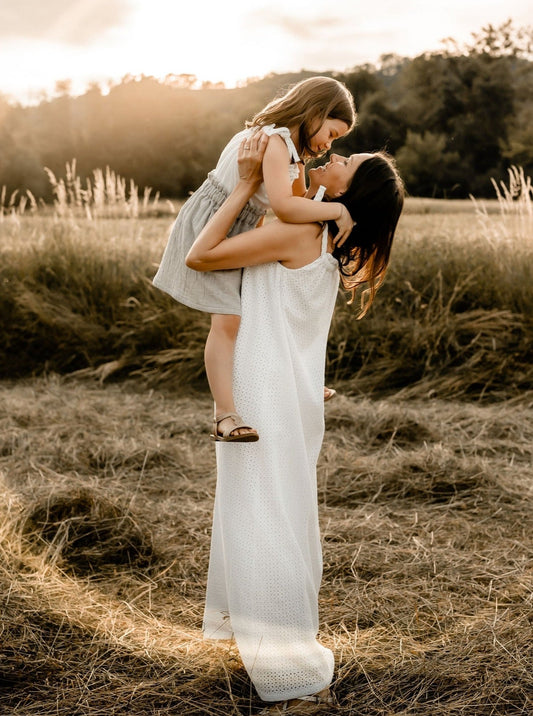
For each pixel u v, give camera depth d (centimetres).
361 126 3922
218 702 206
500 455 434
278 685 199
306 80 214
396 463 406
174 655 229
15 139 3158
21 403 527
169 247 219
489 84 3897
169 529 334
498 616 250
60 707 202
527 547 312
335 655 228
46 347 662
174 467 424
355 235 214
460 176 3553
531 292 611
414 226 877
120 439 459
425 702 205
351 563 296
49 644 230
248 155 200
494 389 562
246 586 198
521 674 213
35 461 412
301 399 209
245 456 201
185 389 596
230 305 208
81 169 3247
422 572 290
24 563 276
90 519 318
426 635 243
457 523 340
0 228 805
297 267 206
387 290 644
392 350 604
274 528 199
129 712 201
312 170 219
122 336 644
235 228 213
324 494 378
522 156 3581
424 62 4019
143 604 267
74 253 711
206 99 3381
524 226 693
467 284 629
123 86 3272
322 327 217
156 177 3312
